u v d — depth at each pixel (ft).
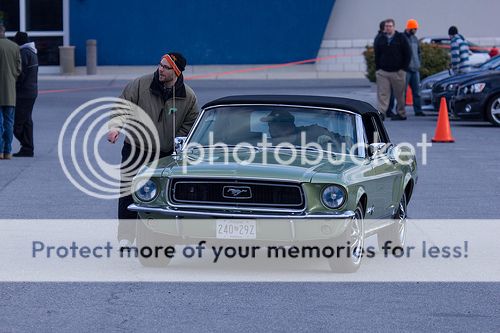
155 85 46.39
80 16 182.91
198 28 185.06
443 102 92.43
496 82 105.50
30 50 80.07
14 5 184.65
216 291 38.63
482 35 191.21
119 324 33.42
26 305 36.06
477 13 190.80
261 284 40.06
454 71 124.47
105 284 39.75
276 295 38.06
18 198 62.49
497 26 190.80
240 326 33.30
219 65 186.19
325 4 185.47
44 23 184.75
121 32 183.93
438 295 38.47
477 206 60.95
